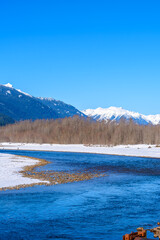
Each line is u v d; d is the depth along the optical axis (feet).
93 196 82.64
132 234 39.68
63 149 427.74
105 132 547.49
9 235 50.65
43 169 150.92
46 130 648.38
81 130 587.68
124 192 89.20
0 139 651.66
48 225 56.08
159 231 40.50
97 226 55.72
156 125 534.37
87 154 321.93
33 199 77.51
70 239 49.03
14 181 103.76
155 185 103.24
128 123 589.32
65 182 108.27
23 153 317.63
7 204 71.72
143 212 65.82
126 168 166.09
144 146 419.74
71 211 66.18
